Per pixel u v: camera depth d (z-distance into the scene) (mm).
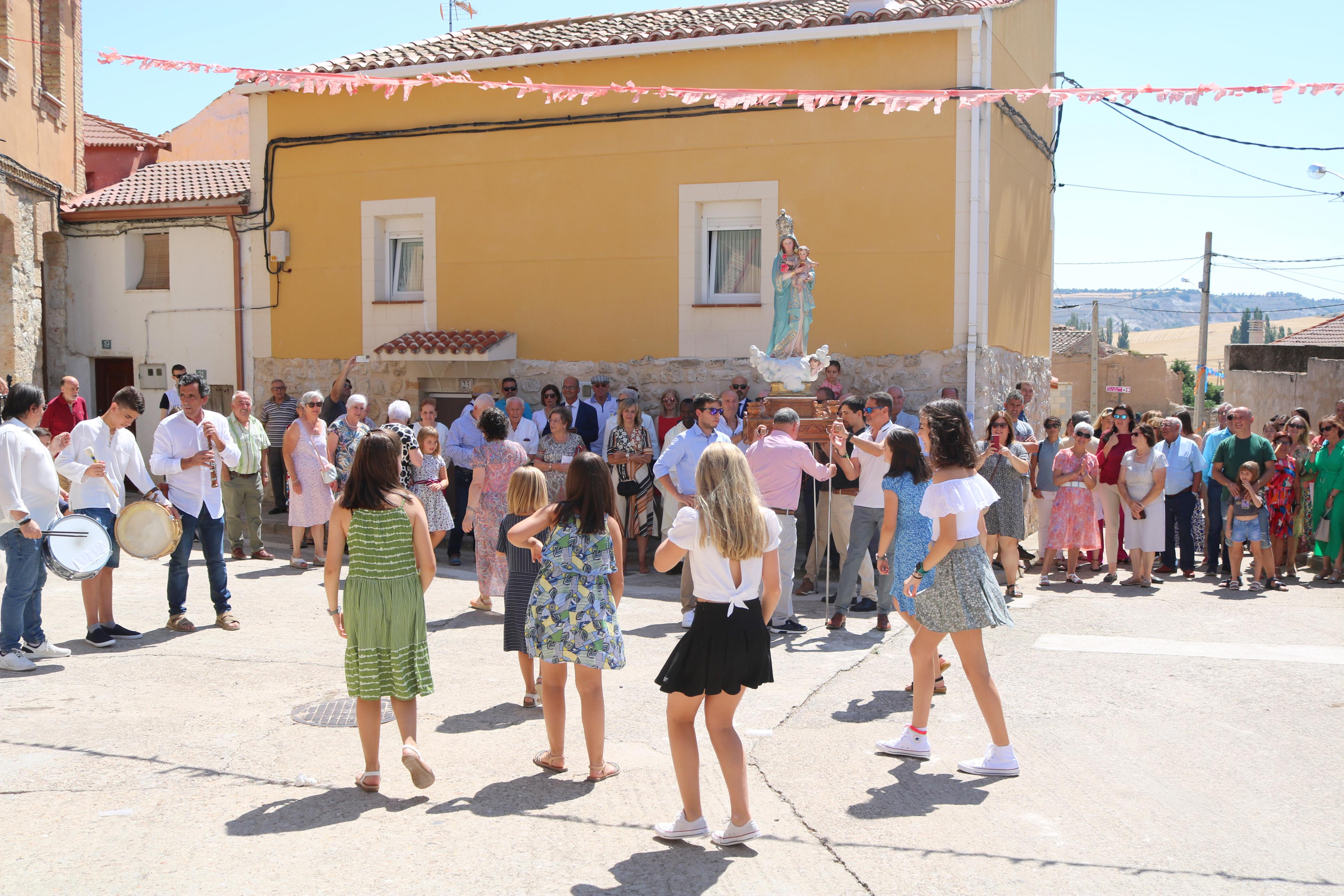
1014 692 6605
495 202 13438
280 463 13617
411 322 13961
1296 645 7832
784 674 7043
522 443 11078
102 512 7500
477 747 5574
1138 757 5414
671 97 12531
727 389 11734
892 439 6309
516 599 6125
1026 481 10281
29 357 15242
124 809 4703
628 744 5645
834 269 12008
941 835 4441
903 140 11688
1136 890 3928
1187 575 11031
